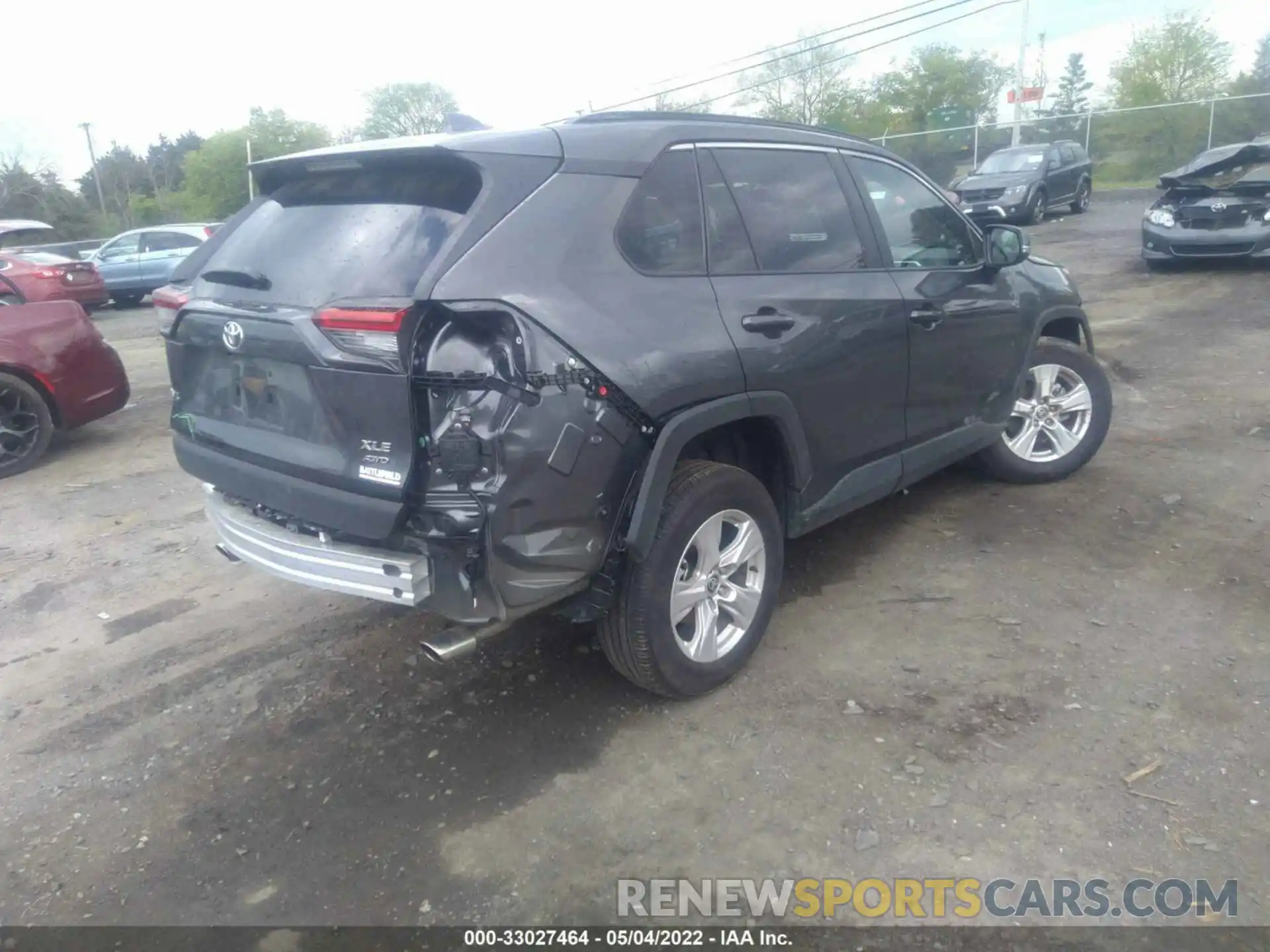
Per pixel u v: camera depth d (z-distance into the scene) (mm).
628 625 3293
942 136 33156
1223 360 7984
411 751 3422
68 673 4133
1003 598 4203
